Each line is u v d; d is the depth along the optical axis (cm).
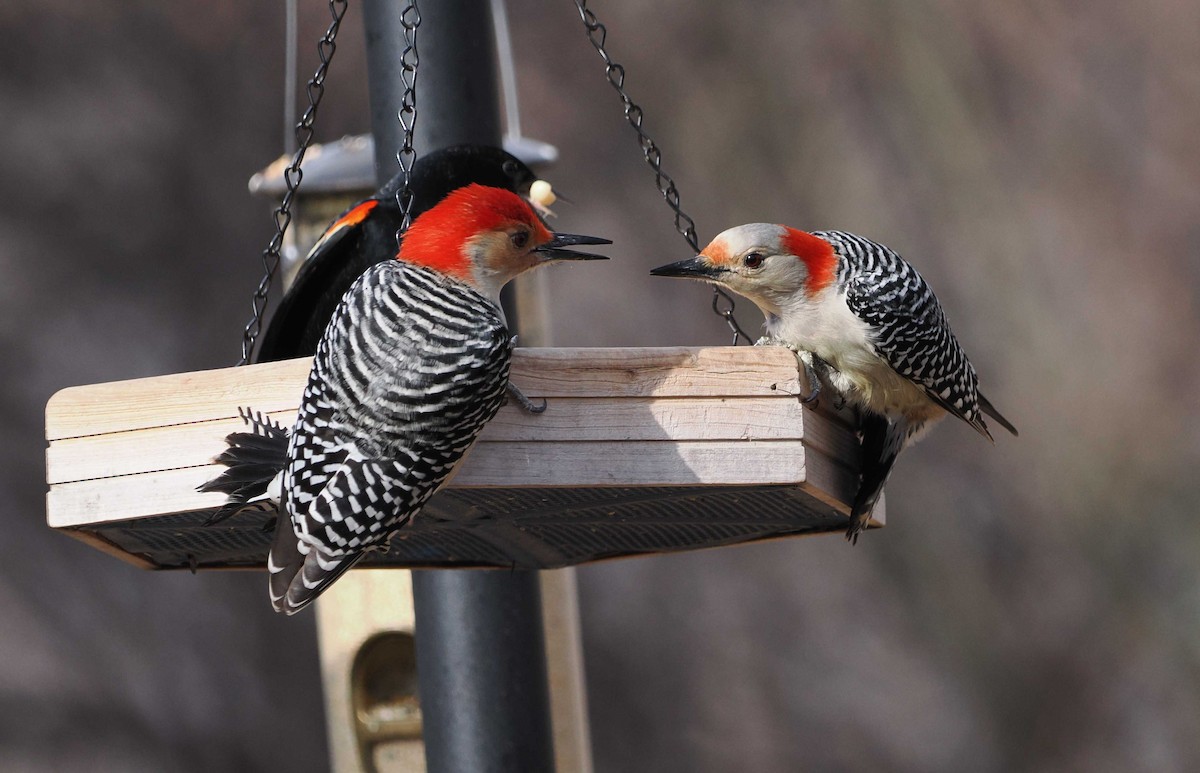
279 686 1672
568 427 643
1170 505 1686
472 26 838
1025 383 1712
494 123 840
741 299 1738
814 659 1720
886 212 1728
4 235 1684
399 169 828
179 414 651
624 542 754
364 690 1004
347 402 596
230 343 1681
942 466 1720
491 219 644
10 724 1622
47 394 1673
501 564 785
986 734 1673
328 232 810
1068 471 1700
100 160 1709
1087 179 1764
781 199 1734
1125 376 1714
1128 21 1816
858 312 694
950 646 1698
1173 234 1759
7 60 1717
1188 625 1666
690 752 1691
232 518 657
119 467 654
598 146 1762
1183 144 1783
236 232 1705
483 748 844
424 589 858
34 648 1652
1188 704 1652
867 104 1756
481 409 604
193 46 1733
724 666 1728
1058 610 1686
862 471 718
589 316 1728
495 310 630
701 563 1759
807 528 745
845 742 1692
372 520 590
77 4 1733
